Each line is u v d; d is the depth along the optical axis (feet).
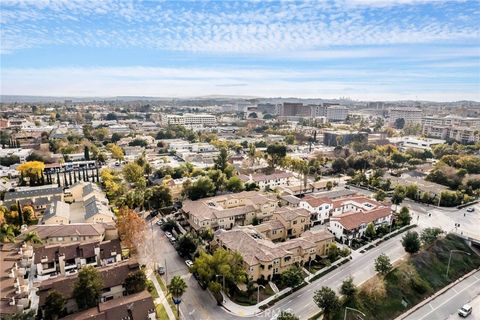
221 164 565.53
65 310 224.33
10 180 539.70
